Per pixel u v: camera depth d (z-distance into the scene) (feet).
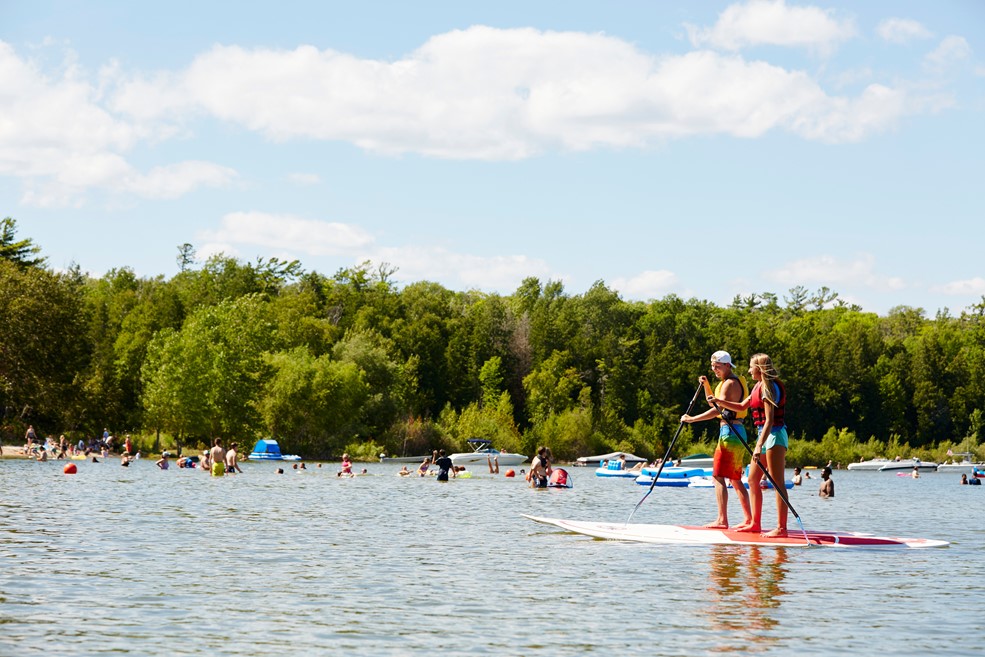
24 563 46.01
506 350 424.05
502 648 30.45
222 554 51.01
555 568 47.11
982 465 386.52
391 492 122.21
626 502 110.83
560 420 366.22
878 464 388.98
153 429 279.90
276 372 297.74
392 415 324.19
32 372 241.35
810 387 442.50
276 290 464.24
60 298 254.88
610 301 460.55
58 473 148.56
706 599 39.04
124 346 330.13
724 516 62.13
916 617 35.91
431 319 413.39
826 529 75.31
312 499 102.01
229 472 177.58
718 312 527.40
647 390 418.31
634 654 29.86
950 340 517.55
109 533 60.18
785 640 31.94
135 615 34.45
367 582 42.37
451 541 59.06
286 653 29.50
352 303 424.87
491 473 242.37
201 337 268.62
